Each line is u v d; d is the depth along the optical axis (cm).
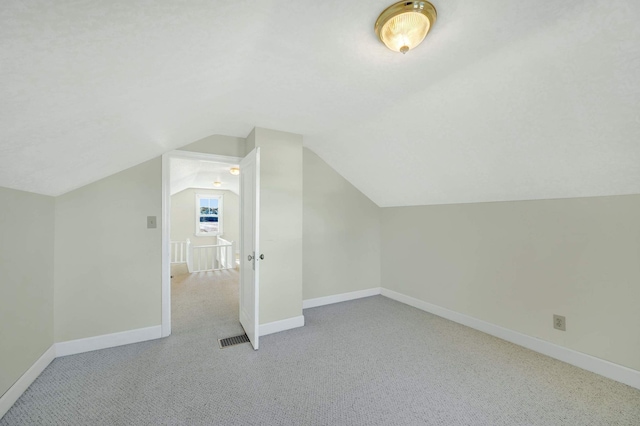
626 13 110
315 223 354
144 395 173
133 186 246
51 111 111
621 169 174
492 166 229
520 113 175
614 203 193
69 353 221
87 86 107
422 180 299
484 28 125
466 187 271
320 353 229
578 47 129
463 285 296
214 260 674
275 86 179
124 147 195
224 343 246
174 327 280
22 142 123
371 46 137
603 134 160
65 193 221
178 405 164
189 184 645
